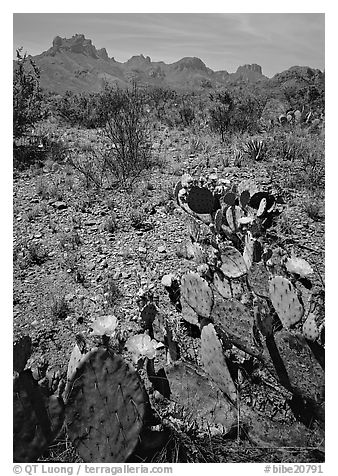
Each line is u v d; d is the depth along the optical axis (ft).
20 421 7.34
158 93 55.72
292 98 47.88
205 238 15.47
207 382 9.15
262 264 11.91
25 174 20.85
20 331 11.31
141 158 22.24
